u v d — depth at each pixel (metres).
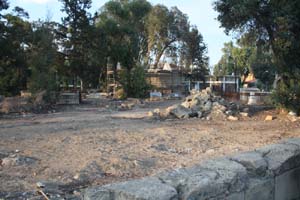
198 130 17.28
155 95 54.12
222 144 13.38
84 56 57.72
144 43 84.00
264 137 15.18
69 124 19.25
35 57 34.38
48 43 35.34
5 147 12.38
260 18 24.62
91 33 57.34
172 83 76.69
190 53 85.94
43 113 27.19
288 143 5.43
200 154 11.47
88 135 15.17
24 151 11.64
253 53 71.81
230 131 17.03
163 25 83.81
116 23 63.31
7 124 19.31
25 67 48.94
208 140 14.27
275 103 24.38
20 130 16.81
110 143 13.29
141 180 3.66
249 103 35.41
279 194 4.71
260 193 4.38
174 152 11.76
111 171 9.23
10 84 48.56
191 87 83.00
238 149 12.21
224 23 25.94
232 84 81.25
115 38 62.91
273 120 21.72
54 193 7.37
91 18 58.84
